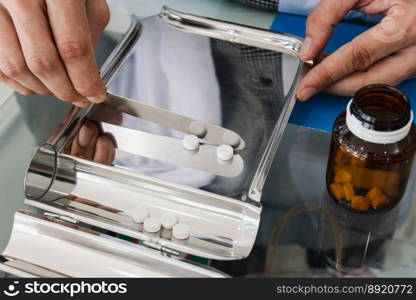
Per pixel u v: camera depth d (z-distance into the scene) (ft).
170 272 1.59
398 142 1.65
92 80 1.60
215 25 2.19
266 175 1.73
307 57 2.04
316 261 1.70
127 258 1.61
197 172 1.76
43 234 1.65
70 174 1.78
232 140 1.82
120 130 1.88
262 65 2.07
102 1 1.80
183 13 2.22
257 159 1.79
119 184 1.76
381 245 1.73
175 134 1.87
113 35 2.24
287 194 1.85
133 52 2.12
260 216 1.78
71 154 1.81
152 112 1.93
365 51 1.91
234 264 1.68
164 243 1.63
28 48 1.52
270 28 2.27
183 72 2.05
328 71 1.93
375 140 1.63
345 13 2.06
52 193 1.73
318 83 1.95
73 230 1.65
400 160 1.66
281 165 1.92
